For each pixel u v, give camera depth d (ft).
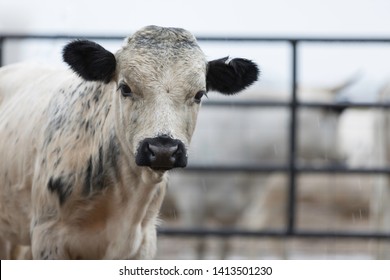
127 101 30.30
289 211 48.42
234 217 66.23
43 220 32.91
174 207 66.39
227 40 47.32
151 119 29.50
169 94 29.76
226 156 64.18
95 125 32.35
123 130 30.94
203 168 48.49
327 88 64.80
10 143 34.78
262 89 68.23
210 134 64.23
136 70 30.04
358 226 69.31
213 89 32.42
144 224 33.60
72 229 32.65
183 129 29.81
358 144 69.31
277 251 63.00
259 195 65.57
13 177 34.47
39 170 33.12
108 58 30.99
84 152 32.40
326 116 64.90
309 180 68.95
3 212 35.37
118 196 32.35
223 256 63.31
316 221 69.26
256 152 64.28
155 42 30.50
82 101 32.91
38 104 34.71
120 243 32.83
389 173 48.80
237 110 64.34
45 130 33.37
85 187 32.27
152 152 28.86
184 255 63.82
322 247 65.98
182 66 30.12
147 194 32.35
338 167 48.80
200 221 65.98
